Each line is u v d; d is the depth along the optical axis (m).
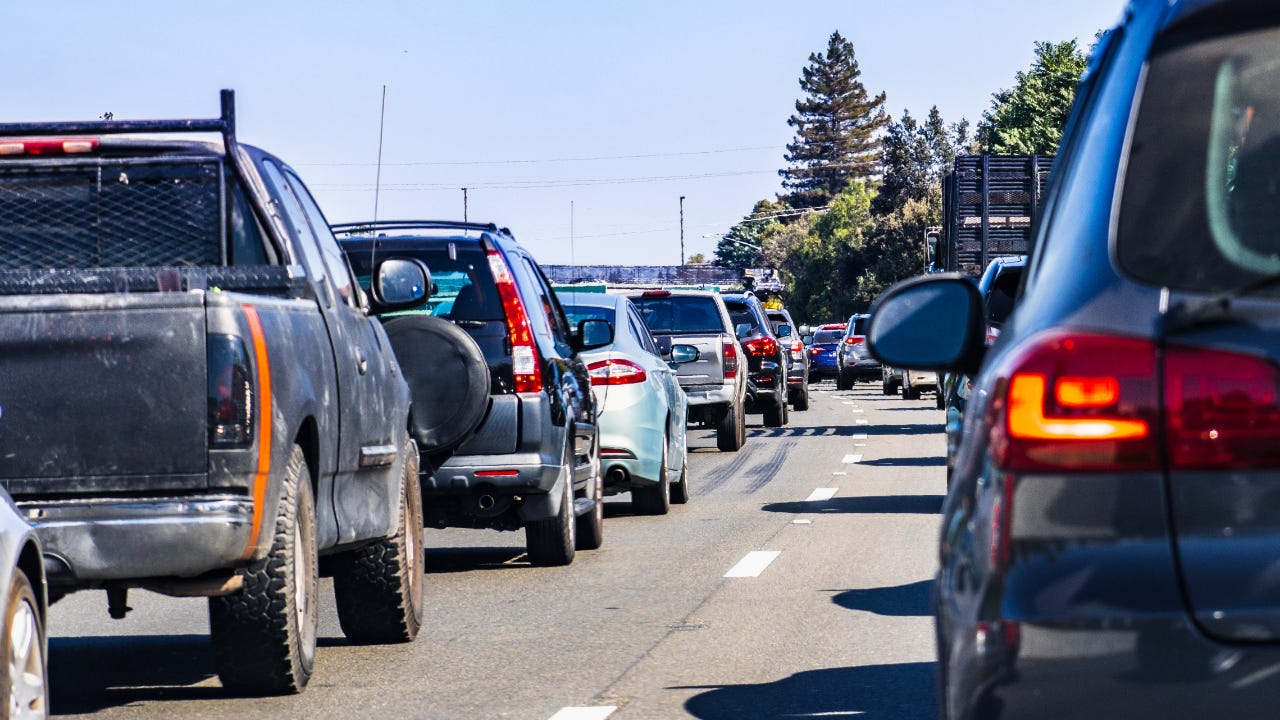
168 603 18.73
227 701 12.63
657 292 42.66
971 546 5.59
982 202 51.84
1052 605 5.31
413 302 14.95
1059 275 5.70
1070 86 167.12
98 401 11.05
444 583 19.59
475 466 18.94
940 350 7.38
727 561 20.83
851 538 22.97
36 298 11.05
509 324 19.25
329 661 14.39
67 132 12.98
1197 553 5.22
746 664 13.86
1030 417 5.44
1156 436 5.30
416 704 12.47
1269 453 5.21
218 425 11.10
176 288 11.46
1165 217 5.60
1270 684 5.11
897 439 46.69
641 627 15.94
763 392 53.09
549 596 18.22
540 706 12.31
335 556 14.91
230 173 13.31
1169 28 5.90
